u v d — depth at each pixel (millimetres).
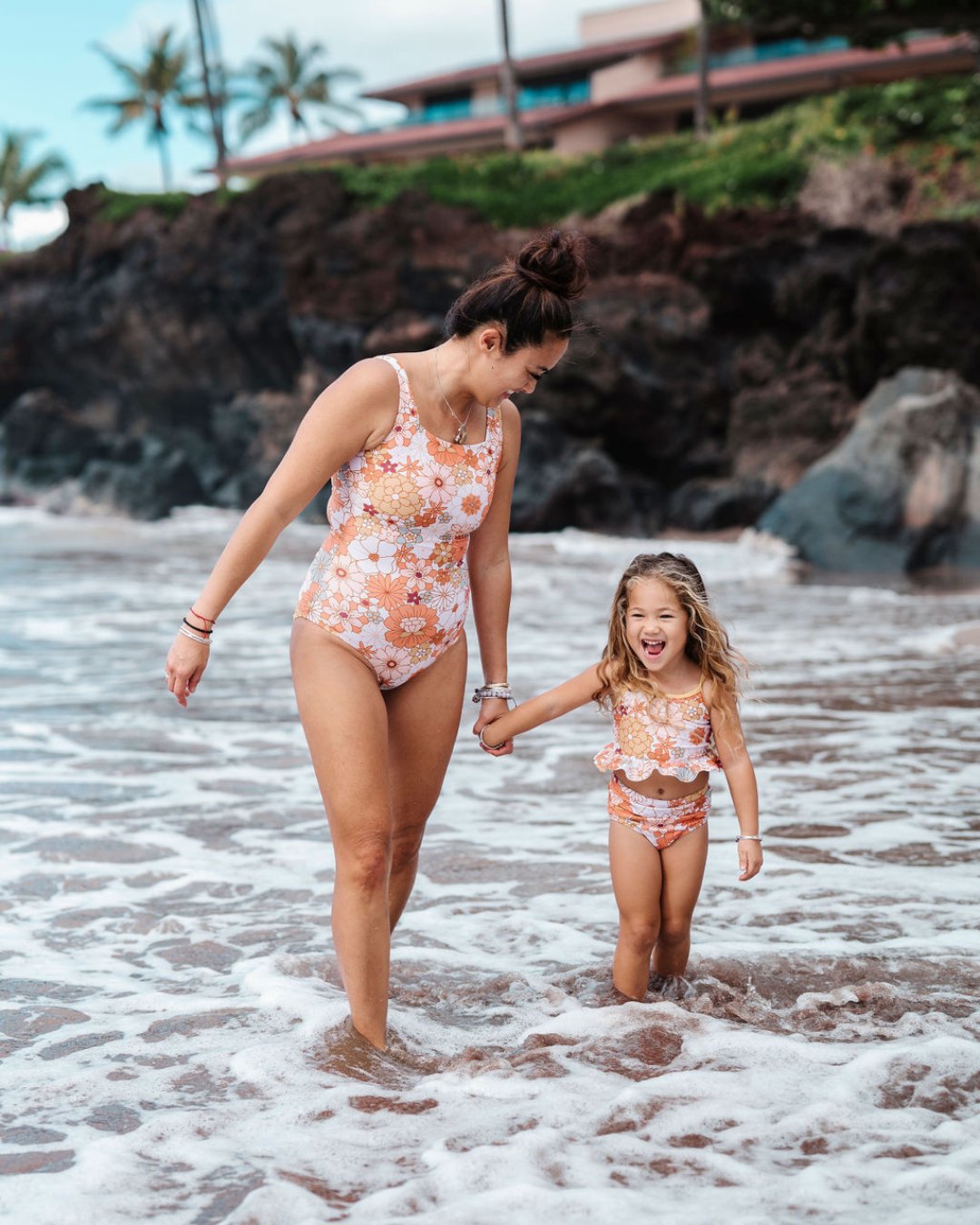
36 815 5715
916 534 19453
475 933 4266
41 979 3787
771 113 42188
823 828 5508
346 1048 3160
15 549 20984
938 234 21781
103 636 11641
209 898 4625
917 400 20156
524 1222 2236
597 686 3697
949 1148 2580
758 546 20719
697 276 25031
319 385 28953
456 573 3430
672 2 47844
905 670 9812
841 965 3887
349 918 3232
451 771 6801
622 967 3643
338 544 3348
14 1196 2385
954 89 27062
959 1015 3479
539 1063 3102
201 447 32938
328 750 3242
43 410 33906
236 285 30062
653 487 25156
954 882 4734
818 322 24219
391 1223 2236
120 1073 3041
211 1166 2516
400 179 29797
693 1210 2289
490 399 3262
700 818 3648
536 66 47688
